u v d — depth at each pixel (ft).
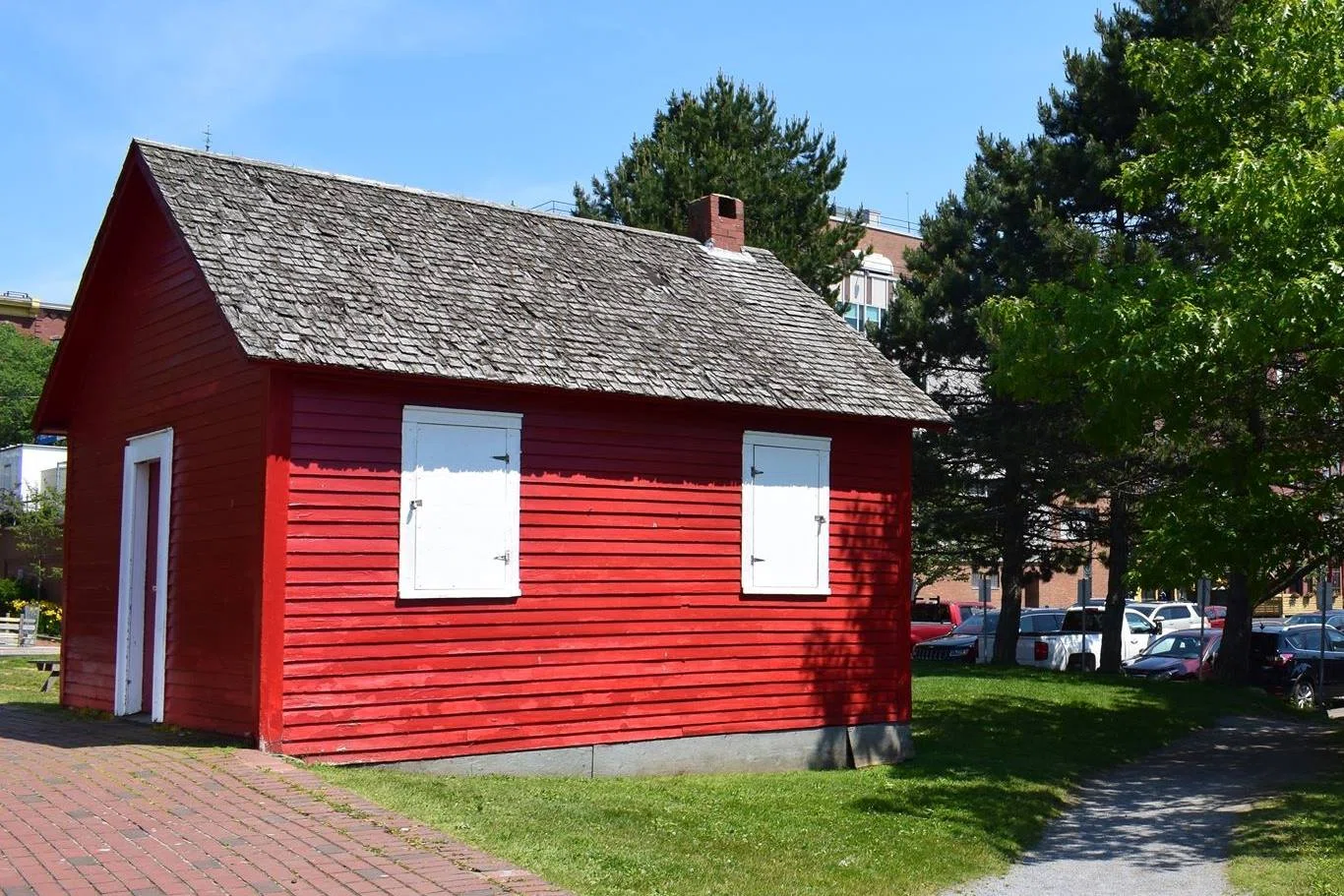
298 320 39.73
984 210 96.89
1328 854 36.04
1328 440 54.95
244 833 27.61
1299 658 88.38
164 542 45.27
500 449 43.29
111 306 51.42
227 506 41.11
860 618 53.21
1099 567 188.34
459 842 28.50
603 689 45.32
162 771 34.04
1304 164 45.93
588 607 45.14
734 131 108.06
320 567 39.29
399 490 41.01
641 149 104.32
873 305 184.44
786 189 105.19
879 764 52.95
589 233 56.13
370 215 48.19
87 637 52.39
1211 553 50.52
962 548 107.86
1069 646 101.81
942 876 34.35
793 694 50.80
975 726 63.36
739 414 49.57
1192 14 84.99
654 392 45.57
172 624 44.39
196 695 42.32
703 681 48.14
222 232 42.55
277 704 38.27
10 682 67.05
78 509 54.29
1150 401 48.34
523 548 43.70
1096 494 88.89
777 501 50.75
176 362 45.60
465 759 41.86
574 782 42.06
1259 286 44.34
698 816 37.86
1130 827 42.93
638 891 27.35
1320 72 50.98
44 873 24.38
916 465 93.76
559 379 43.42
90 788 31.81
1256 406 53.42
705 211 61.77
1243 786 50.65
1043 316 51.80
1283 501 51.08
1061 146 90.07
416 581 41.11
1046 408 88.33
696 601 48.08
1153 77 55.52
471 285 46.60
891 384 55.11
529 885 25.25
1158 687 81.61
